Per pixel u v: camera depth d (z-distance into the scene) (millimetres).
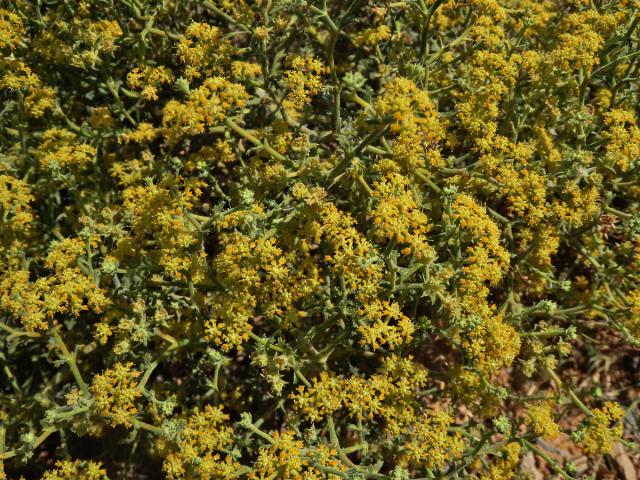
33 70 406
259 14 382
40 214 410
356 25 445
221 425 365
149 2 386
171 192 352
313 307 365
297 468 332
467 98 375
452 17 434
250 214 333
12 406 376
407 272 345
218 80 338
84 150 387
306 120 412
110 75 405
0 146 401
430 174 380
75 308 346
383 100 320
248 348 358
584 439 358
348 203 410
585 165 374
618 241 450
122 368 338
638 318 361
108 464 417
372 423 395
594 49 367
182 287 362
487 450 362
